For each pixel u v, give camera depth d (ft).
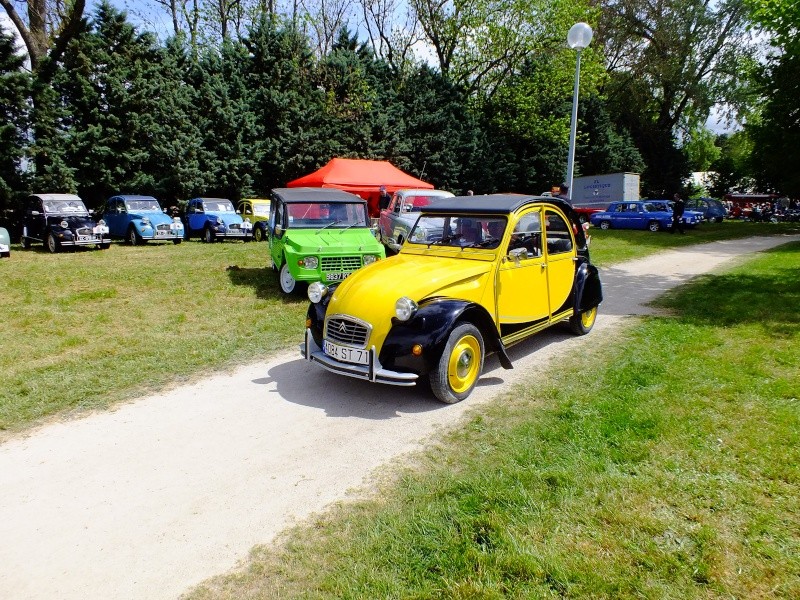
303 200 33.88
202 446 14.40
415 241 20.92
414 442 14.40
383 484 12.38
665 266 46.62
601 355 21.26
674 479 11.75
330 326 17.52
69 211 57.21
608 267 45.98
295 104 85.40
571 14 93.50
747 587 8.64
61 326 26.14
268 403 17.24
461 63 106.52
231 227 63.52
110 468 13.30
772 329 23.63
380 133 90.48
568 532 10.11
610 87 124.88
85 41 71.77
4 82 62.34
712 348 21.20
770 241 69.46
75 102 71.82
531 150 107.76
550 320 21.80
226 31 104.68
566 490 11.46
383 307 16.51
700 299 31.04
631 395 16.53
